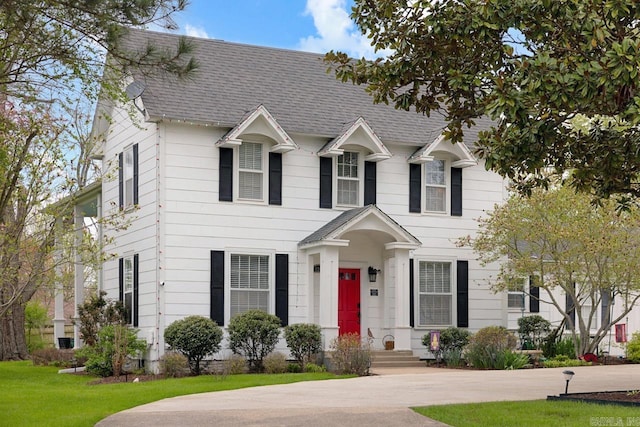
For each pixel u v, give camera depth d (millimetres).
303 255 25234
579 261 24953
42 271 21812
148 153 24281
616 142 14461
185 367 22062
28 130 19078
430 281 27141
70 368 25719
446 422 12312
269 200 24859
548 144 13266
